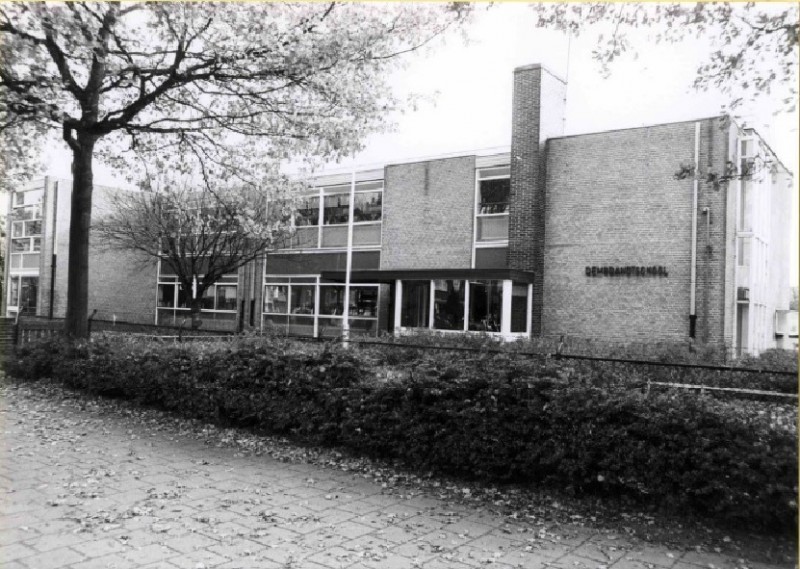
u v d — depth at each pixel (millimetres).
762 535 4633
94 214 28594
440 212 21609
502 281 18438
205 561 4098
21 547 4273
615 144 18062
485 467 5773
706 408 4922
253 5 10398
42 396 10414
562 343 13141
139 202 23812
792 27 6746
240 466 6516
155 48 11250
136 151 13297
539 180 19172
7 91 10078
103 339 11352
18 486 5641
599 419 5160
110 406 9594
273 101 11711
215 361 8492
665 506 5004
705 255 16516
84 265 12195
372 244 23406
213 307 28219
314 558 4199
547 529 4832
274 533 4645
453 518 5059
